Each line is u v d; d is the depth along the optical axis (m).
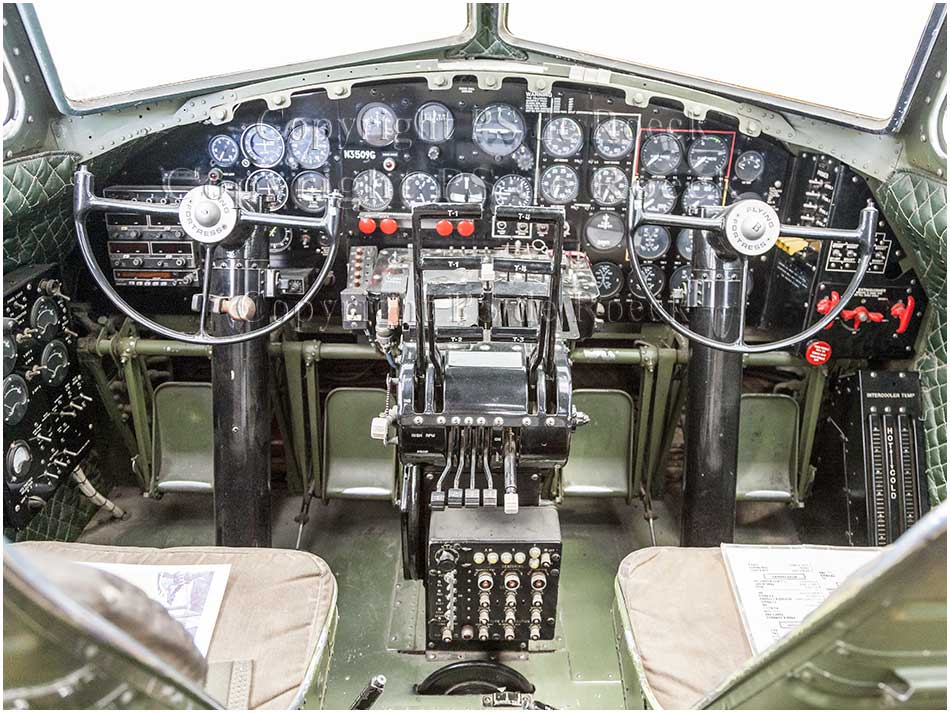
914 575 0.96
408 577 2.60
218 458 3.05
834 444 3.54
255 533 3.11
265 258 2.99
